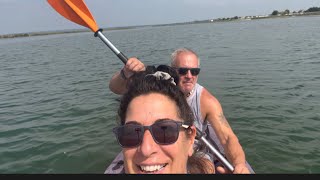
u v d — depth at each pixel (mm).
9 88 2641
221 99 1938
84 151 1283
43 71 3512
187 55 1043
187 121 400
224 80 2469
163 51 4906
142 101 387
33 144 1373
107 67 3502
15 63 4473
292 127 1441
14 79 3080
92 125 1567
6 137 1476
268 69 2824
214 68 3055
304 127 1433
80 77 2936
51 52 6016
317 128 1415
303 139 1316
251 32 8266
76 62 4145
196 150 578
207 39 6887
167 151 379
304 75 2469
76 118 1690
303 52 3795
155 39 8172
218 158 833
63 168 1161
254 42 5488
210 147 832
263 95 1969
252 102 1835
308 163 1133
